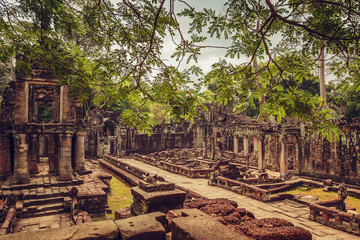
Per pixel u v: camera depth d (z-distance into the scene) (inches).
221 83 160.9
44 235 126.2
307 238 191.5
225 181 642.2
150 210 213.3
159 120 1737.2
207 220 140.5
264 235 183.9
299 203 511.5
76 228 136.6
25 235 124.9
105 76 159.3
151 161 1143.6
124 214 243.6
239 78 165.3
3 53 158.2
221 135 1173.1
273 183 698.8
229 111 1568.7
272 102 156.3
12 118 713.6
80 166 754.8
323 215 395.5
